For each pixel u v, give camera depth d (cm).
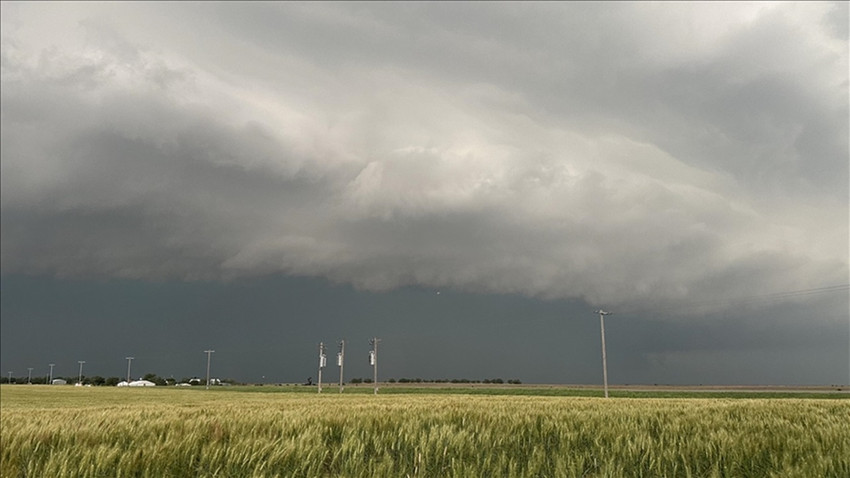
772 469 789
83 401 4706
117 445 865
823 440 958
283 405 2289
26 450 898
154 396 6094
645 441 954
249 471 805
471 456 907
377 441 1017
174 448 872
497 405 1888
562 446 947
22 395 6391
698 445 928
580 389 9612
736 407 1680
